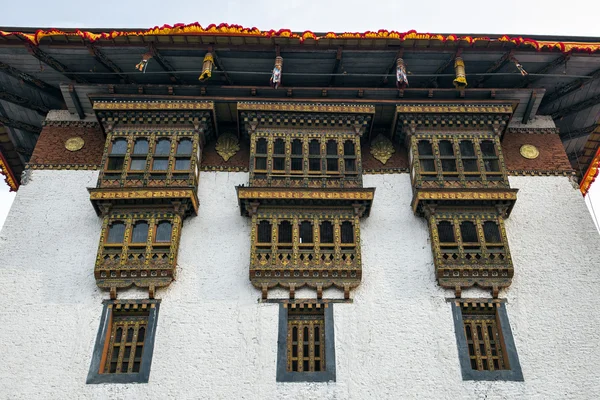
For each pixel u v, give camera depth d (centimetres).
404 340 1522
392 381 1460
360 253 1617
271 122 1809
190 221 1723
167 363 1477
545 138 1959
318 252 1612
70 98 1894
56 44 1761
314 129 1814
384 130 1928
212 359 1485
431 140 1812
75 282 1612
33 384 1451
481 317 1588
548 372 1491
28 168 1838
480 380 1470
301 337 1535
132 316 1569
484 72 1883
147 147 1784
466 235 1659
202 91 1836
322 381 1456
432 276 1628
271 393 1438
